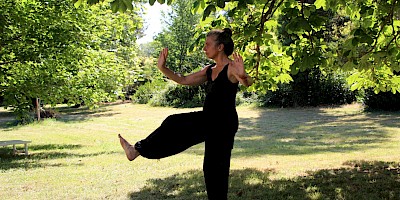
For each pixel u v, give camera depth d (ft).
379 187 22.16
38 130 70.13
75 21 38.60
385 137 47.16
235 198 20.92
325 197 20.52
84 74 44.09
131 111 104.83
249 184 23.91
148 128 71.46
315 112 79.92
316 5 19.67
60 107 129.29
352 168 27.86
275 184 23.72
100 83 45.91
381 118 66.03
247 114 83.35
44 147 50.29
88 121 84.28
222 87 11.27
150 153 11.42
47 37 35.86
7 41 35.45
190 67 116.57
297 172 27.20
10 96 36.99
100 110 111.14
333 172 26.66
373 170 26.89
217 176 11.36
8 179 28.04
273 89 27.35
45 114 91.30
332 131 54.95
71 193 23.25
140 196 22.11
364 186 22.47
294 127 61.46
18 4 35.35
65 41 36.52
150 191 23.18
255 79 23.80
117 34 47.44
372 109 76.13
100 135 62.80
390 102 73.36
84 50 41.75
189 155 39.22
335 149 39.47
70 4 37.27
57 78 40.45
